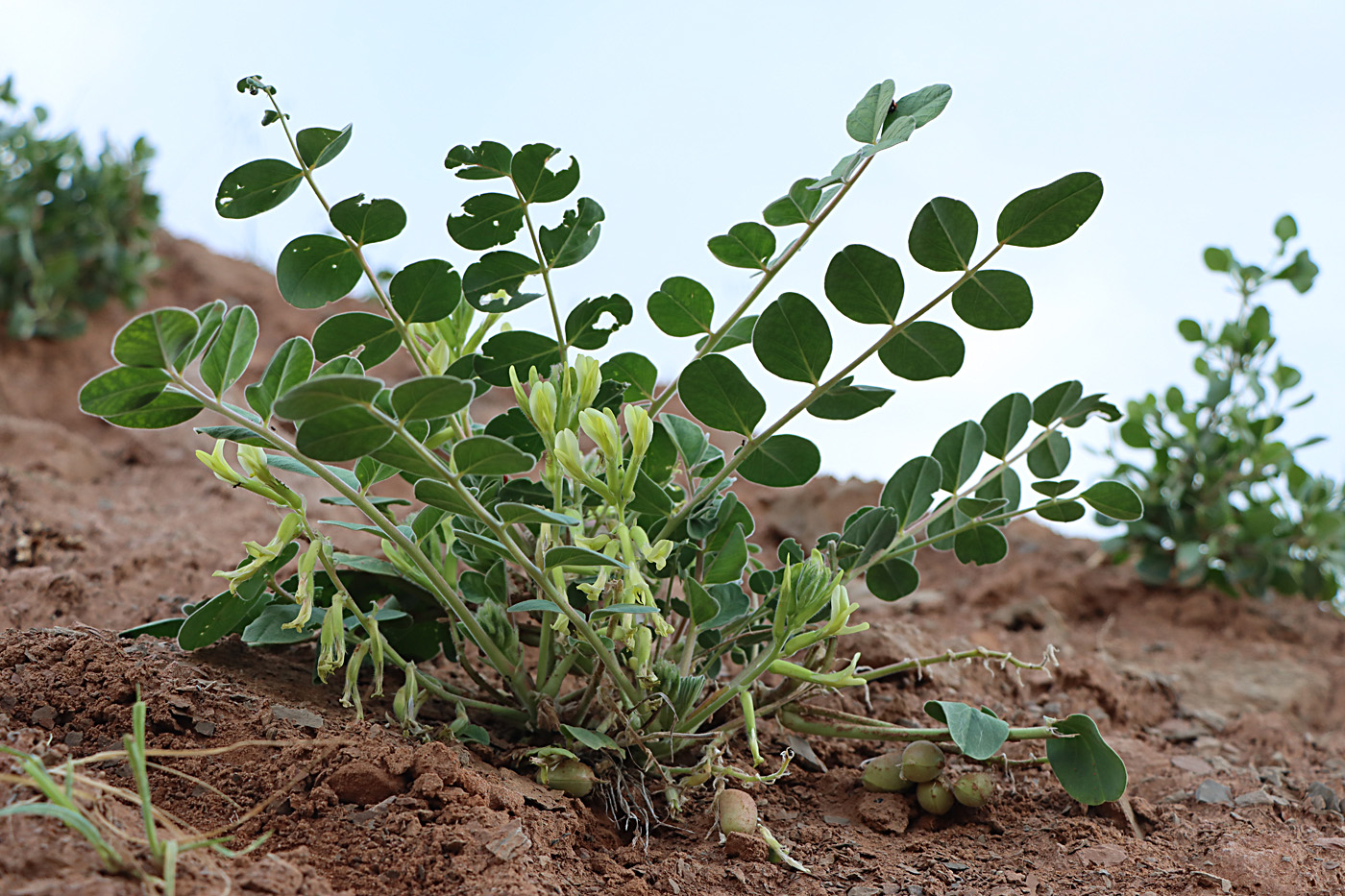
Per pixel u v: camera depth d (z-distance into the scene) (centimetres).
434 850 64
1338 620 109
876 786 74
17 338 141
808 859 70
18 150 138
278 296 172
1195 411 112
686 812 71
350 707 72
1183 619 106
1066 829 72
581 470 66
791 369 68
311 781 67
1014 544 124
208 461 67
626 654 69
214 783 66
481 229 69
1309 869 70
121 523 94
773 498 123
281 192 67
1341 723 90
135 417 65
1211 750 84
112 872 60
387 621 75
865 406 69
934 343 68
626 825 70
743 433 70
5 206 136
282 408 61
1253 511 106
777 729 78
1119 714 86
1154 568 111
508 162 68
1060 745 72
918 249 67
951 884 68
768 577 73
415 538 70
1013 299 67
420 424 67
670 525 70
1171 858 71
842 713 74
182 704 68
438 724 72
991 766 76
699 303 72
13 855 59
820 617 73
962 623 99
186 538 92
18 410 128
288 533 67
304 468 68
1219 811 75
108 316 157
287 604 74
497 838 65
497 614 72
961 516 78
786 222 71
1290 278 111
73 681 69
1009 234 66
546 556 66
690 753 74
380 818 65
